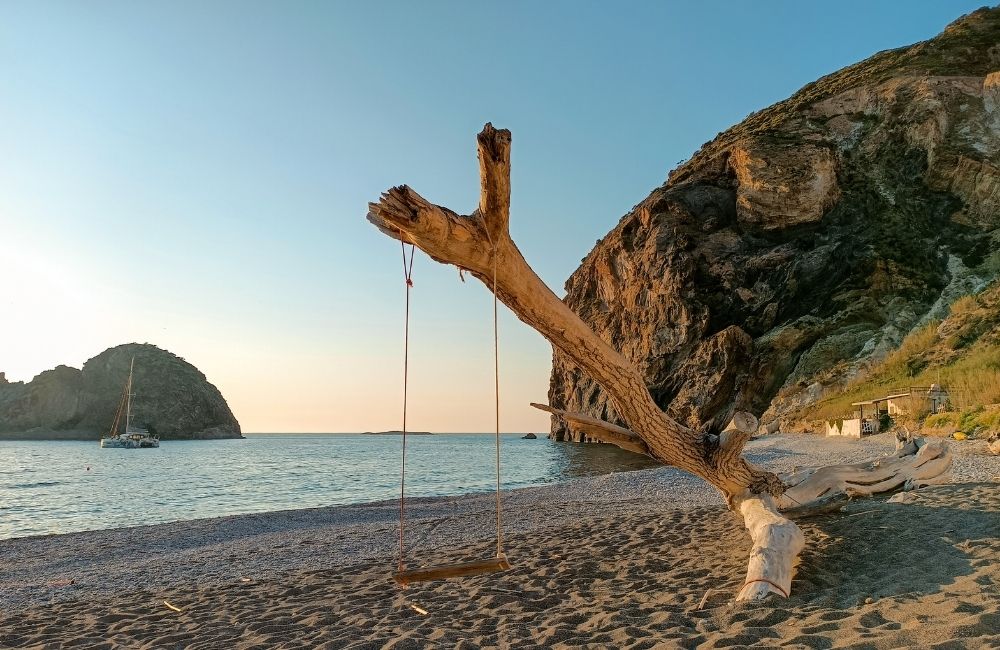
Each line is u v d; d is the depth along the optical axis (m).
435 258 4.91
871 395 28.50
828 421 28.50
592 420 6.89
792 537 5.87
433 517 15.44
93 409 196.75
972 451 14.81
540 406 6.96
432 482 35.84
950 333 30.27
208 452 100.06
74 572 11.44
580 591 6.68
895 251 41.47
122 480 42.81
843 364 37.66
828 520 8.23
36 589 10.07
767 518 6.40
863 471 8.77
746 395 41.44
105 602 8.56
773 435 32.28
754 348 42.59
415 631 5.55
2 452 100.69
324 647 5.39
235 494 31.88
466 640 5.15
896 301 39.41
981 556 5.57
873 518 7.84
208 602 7.94
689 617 5.11
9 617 8.08
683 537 9.01
